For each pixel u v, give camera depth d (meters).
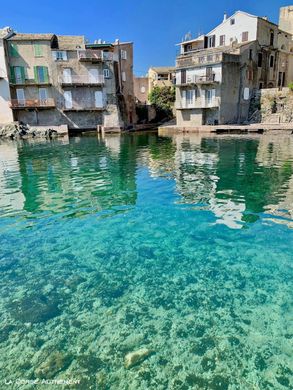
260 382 3.59
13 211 9.84
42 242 7.59
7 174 15.77
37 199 11.06
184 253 6.87
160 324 4.62
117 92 47.00
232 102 39.19
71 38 43.66
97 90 42.34
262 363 3.87
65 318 4.81
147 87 66.25
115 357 4.00
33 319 4.80
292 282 5.68
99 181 13.58
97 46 42.12
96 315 4.86
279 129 30.98
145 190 11.85
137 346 4.18
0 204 10.59
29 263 6.61
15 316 4.89
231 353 4.03
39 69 40.75
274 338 4.29
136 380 3.64
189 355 4.00
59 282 5.86
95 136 38.50
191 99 40.69
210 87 38.38
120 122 43.72
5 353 4.11
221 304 5.07
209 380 3.62
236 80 39.00
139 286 5.65
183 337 4.33
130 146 26.81
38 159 20.66
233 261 6.46
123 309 5.00
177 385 3.56
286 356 3.97
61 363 3.92
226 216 8.91
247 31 42.38
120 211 9.60
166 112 54.28
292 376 3.68
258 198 10.40
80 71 41.22
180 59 41.72
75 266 6.44
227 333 4.40
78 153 23.14
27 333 4.49
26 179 14.42
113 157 20.64
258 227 8.08
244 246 7.09
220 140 28.22
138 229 8.23
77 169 16.61
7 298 5.39
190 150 22.56
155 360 3.93
